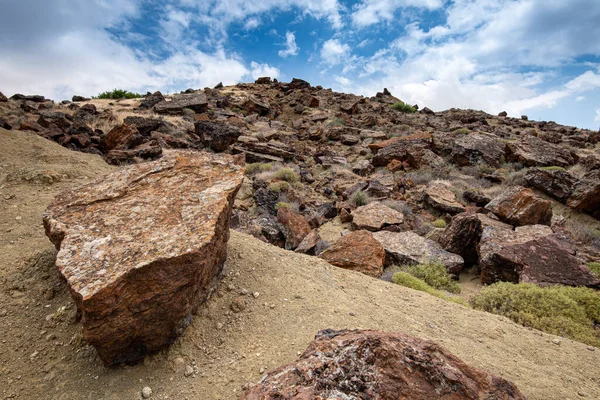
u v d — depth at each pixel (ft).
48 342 12.76
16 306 14.25
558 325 21.61
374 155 86.74
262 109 139.03
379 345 8.44
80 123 65.00
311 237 38.73
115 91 146.82
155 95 134.00
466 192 59.36
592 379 15.11
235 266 18.81
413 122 128.67
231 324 14.78
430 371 8.11
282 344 13.74
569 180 59.72
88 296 9.96
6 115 69.21
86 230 13.14
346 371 8.05
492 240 37.32
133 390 11.28
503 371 14.56
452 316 19.70
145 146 57.67
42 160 35.96
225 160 18.22
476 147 79.30
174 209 14.49
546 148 80.28
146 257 11.41
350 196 60.85
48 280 15.69
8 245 18.92
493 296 25.38
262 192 55.11
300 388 7.87
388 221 47.78
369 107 161.17
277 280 18.71
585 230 49.06
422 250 38.11
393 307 19.20
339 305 17.53
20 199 26.13
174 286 11.84
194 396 11.10
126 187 15.99
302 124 126.82
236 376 11.97
